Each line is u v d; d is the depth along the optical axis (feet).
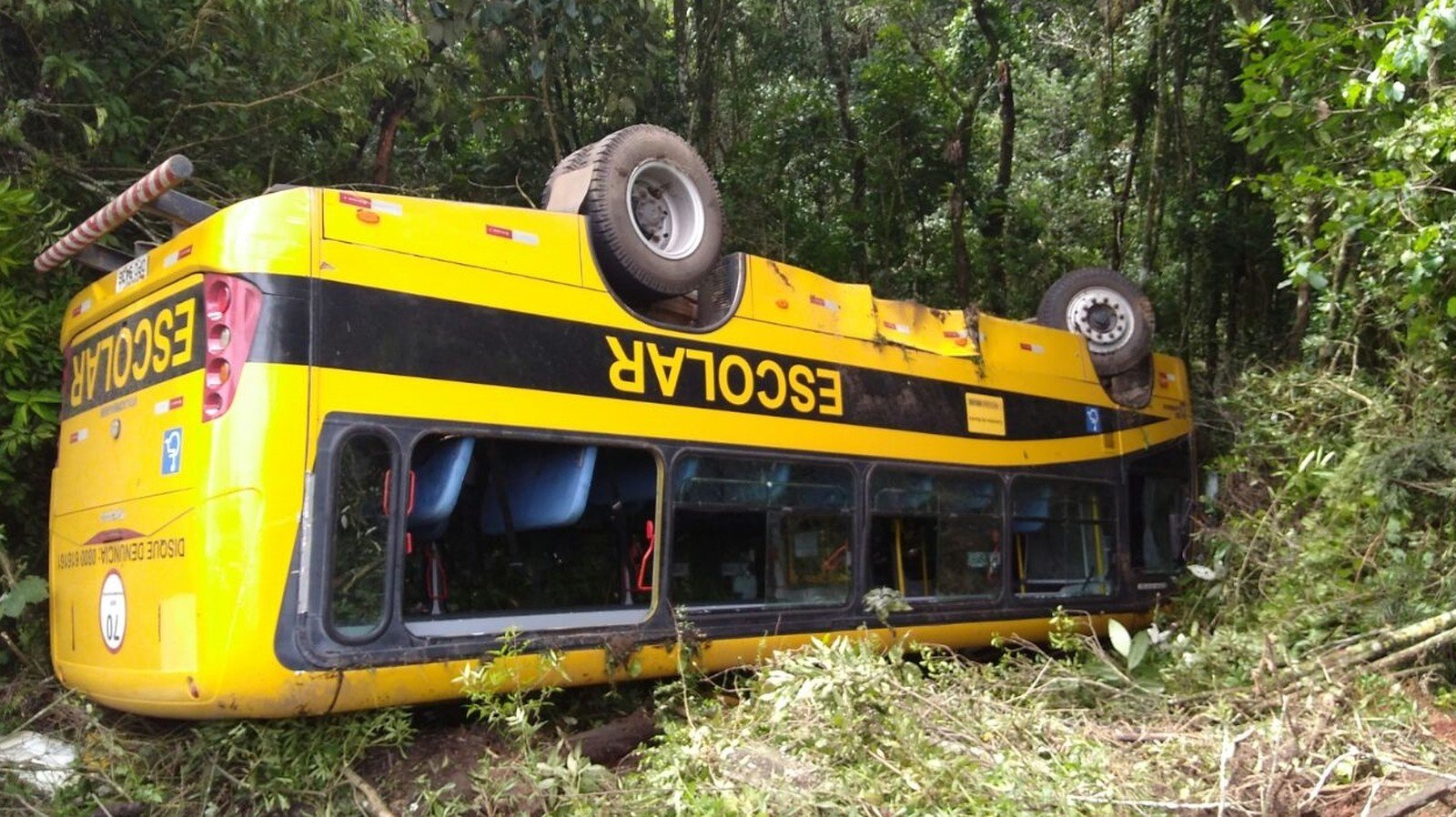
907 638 19.70
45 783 14.33
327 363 13.69
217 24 22.18
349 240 14.21
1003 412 24.26
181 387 13.98
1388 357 25.53
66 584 16.44
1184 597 27.91
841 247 38.68
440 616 15.31
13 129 18.86
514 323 15.67
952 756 13.46
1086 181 49.08
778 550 18.88
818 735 13.55
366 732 14.11
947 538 22.50
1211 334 43.42
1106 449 27.02
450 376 14.84
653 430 17.12
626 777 14.43
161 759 14.74
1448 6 18.53
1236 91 41.47
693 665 17.08
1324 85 23.80
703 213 18.65
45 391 17.99
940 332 23.45
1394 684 17.63
